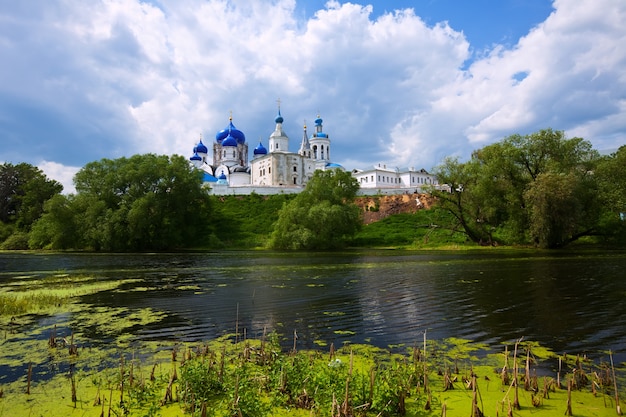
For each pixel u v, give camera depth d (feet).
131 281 78.18
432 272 87.15
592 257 115.44
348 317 47.34
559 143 161.79
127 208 191.31
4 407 24.59
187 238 212.43
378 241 201.98
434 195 184.75
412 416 23.26
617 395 24.80
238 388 24.97
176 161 217.36
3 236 226.99
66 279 82.02
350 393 24.00
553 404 24.52
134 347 36.47
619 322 43.16
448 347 35.88
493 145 172.04
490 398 25.38
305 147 414.00
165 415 23.39
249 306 53.78
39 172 274.16
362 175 392.47
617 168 153.17
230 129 418.31
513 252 141.90
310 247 184.34
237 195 279.49
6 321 46.32
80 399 25.71
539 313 47.67
